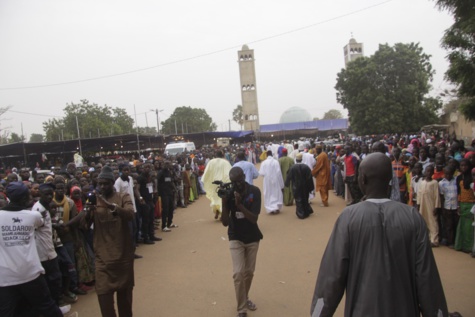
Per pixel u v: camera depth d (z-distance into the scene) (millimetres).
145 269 6898
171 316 4910
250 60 79438
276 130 58062
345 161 11367
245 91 79438
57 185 5879
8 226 3963
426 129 34062
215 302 5262
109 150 35875
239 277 4672
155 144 39469
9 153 30141
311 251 7273
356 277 2273
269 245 7859
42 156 28562
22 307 4305
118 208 4070
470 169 6605
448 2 7789
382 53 36031
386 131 36469
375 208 2369
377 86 36719
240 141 54344
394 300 2170
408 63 35562
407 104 35938
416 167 7789
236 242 4762
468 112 8562
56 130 50969
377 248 2250
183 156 18297
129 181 7949
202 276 6316
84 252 6164
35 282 4082
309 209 10484
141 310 5133
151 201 8945
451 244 7070
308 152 15703
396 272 2207
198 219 11492
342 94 39875
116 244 4141
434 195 7141
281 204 11328
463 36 7770
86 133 48562
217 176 10961
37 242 4895
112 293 4055
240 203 4582
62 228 5469
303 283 5703
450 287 5254
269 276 6078
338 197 13734
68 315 5117
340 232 2375
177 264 7066
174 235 9469
